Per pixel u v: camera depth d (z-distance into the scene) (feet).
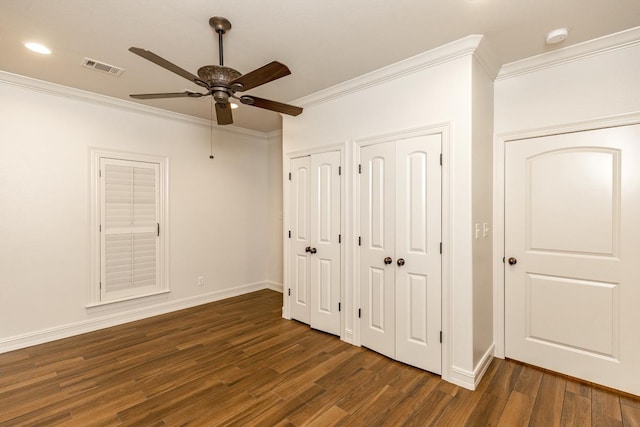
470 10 6.15
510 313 8.64
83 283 10.58
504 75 8.56
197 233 13.71
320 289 10.77
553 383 7.49
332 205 10.35
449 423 6.12
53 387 7.35
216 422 6.17
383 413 6.42
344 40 7.23
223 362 8.57
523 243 8.40
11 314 9.27
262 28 6.77
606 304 7.29
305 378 7.75
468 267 7.32
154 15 6.31
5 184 9.16
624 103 7.04
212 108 12.07
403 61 8.16
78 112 10.43
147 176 12.10
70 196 10.30
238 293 15.33
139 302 11.93
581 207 7.58
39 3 5.92
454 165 7.50
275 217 16.25
